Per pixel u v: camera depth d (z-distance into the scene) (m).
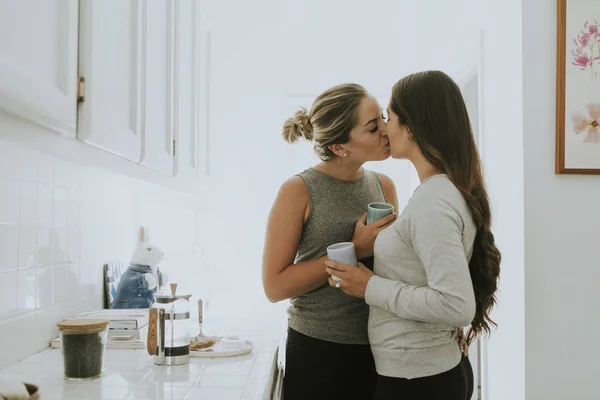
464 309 1.28
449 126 1.45
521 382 2.33
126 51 1.39
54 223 1.77
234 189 3.97
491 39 2.74
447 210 1.33
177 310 1.59
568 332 2.29
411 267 1.39
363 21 4.10
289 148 4.01
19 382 1.07
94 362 1.42
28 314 1.60
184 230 3.76
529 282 2.31
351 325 1.66
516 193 2.41
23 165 1.57
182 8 2.05
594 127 2.30
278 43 4.07
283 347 1.74
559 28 2.32
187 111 2.17
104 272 2.22
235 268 3.91
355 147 1.65
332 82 4.08
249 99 4.04
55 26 1.02
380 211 1.60
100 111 1.20
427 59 3.93
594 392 2.28
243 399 1.24
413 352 1.37
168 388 1.33
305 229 1.71
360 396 1.68
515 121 2.42
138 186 2.38
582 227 2.31
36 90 0.93
